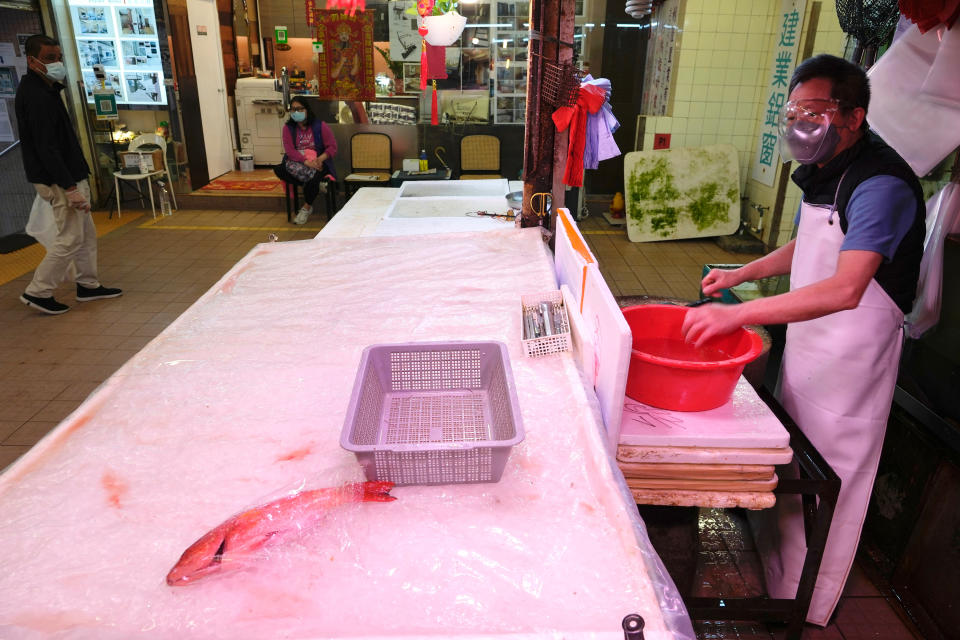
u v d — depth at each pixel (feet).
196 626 3.22
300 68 32.22
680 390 5.16
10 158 19.61
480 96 23.95
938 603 6.50
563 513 4.02
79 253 14.74
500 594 3.40
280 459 4.55
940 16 6.13
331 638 3.12
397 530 3.87
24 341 13.14
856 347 5.56
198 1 24.45
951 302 6.81
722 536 7.97
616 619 3.22
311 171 21.63
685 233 20.57
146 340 13.26
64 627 3.21
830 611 6.51
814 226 5.56
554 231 10.19
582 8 23.04
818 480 5.21
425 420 5.29
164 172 22.88
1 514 4.01
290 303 7.49
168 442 4.76
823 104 4.93
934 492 6.73
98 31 22.08
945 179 7.86
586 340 5.67
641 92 24.00
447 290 7.89
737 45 19.24
